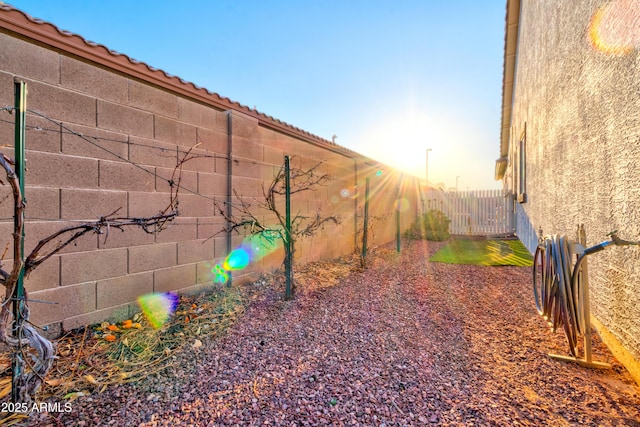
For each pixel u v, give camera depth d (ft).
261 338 8.68
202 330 9.04
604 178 7.88
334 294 12.80
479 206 39.52
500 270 17.34
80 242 8.57
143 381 6.53
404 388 6.34
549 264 7.56
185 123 11.32
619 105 7.04
